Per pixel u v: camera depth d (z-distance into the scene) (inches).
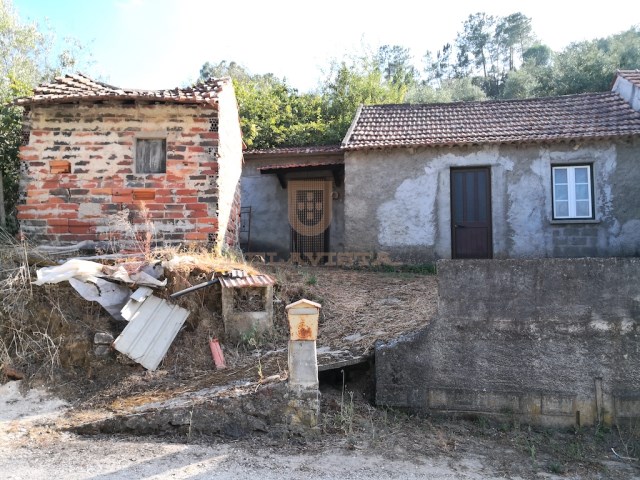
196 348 269.1
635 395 222.5
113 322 268.8
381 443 200.4
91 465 170.4
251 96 741.9
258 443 196.2
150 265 286.0
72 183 341.7
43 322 261.0
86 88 362.0
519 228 466.6
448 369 235.0
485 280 236.1
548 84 1070.4
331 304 325.7
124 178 343.6
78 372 249.0
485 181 482.0
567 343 228.8
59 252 321.1
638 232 450.9
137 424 203.3
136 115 348.2
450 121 531.2
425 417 232.5
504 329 233.3
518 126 494.9
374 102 820.0
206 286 287.7
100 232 338.6
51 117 345.4
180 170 345.7
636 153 454.0
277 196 557.6
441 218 477.1
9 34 684.7
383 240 482.6
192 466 172.1
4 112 407.2
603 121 478.3
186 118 349.7
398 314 302.5
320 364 236.7
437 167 481.1
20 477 159.8
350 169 491.8
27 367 246.8
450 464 186.4
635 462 197.9
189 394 223.3
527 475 181.8
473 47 2030.0
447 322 237.3
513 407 229.0
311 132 695.7
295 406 206.5
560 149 465.1
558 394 226.8
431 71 2066.9
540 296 232.1
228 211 393.7
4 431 200.7
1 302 259.9
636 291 225.9
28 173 341.4
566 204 469.1
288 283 337.4
